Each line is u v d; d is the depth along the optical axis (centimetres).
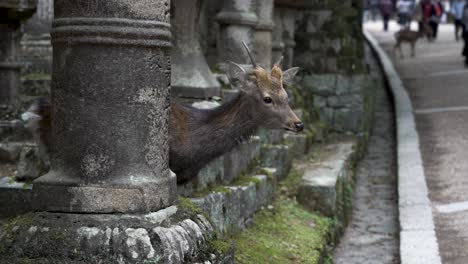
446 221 1145
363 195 1495
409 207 1230
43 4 1237
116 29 576
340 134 1858
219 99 1130
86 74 583
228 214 918
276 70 851
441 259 965
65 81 590
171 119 800
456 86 2591
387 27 5528
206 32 1471
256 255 878
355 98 1862
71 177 592
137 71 588
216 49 1462
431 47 4169
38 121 755
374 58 3656
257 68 837
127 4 580
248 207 1013
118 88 584
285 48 1789
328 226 1146
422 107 2261
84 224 582
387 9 5494
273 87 830
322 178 1277
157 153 608
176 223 609
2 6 968
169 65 623
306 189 1221
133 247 567
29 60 1226
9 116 1005
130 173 591
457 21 4438
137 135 592
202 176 893
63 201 589
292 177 1298
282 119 826
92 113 585
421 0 4647
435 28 4575
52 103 606
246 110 827
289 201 1212
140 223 582
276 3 1639
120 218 583
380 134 2114
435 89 2575
